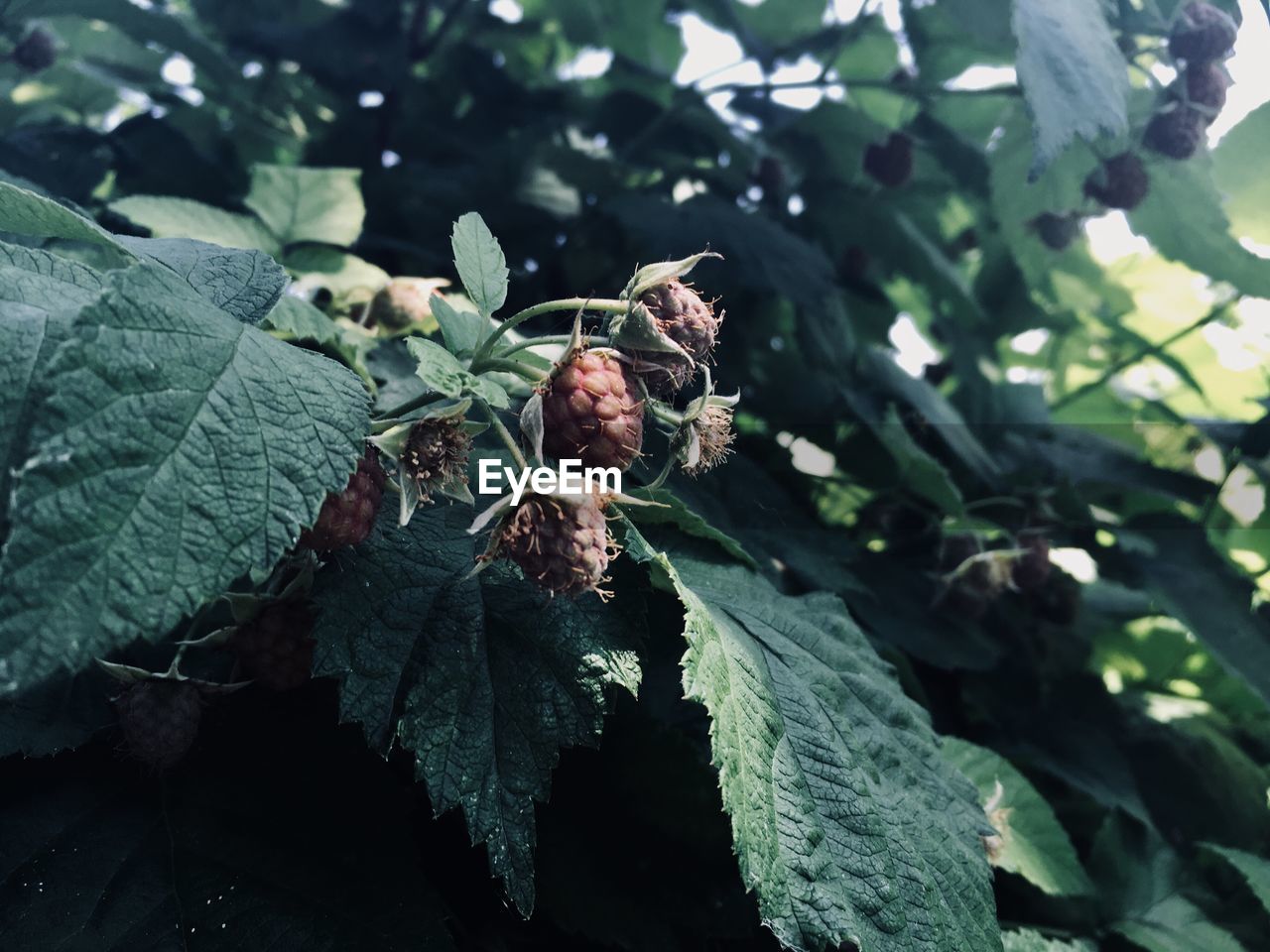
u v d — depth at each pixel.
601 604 0.19
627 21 0.56
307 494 0.14
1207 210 0.41
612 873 0.22
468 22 0.54
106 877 0.18
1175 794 0.39
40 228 0.17
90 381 0.12
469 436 0.18
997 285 0.52
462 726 0.16
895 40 0.52
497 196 0.44
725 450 0.21
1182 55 0.37
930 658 0.36
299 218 0.30
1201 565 0.40
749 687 0.19
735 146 0.50
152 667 0.20
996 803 0.29
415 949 0.18
